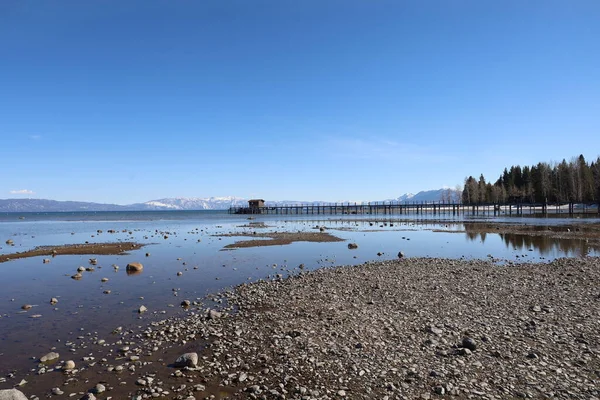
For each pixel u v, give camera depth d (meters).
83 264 23.83
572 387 7.34
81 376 8.09
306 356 8.92
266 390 7.37
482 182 147.25
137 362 8.80
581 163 110.00
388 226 60.97
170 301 14.48
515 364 8.41
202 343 9.97
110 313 12.89
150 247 33.03
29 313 12.95
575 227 48.78
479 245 33.53
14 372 8.30
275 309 13.14
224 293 15.69
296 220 88.50
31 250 31.14
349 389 7.37
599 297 13.99
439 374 7.91
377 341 9.90
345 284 16.92
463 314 12.23
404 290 15.65
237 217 119.88
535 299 13.96
